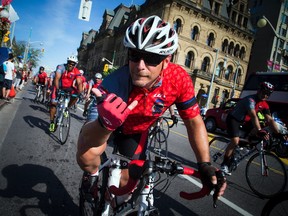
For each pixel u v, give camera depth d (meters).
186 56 35.44
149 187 1.51
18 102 10.96
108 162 1.89
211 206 3.27
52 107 5.61
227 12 39.28
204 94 35.56
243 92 14.91
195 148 1.65
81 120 9.02
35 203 2.66
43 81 12.61
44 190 2.99
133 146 1.83
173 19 34.19
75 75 5.41
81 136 1.41
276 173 3.83
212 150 5.37
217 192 1.26
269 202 2.52
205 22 36.41
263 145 4.16
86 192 2.11
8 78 9.87
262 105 4.21
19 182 3.11
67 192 3.02
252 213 3.22
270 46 45.31
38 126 6.54
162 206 3.03
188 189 3.70
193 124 1.70
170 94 1.66
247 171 4.18
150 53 1.39
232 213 3.14
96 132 1.26
